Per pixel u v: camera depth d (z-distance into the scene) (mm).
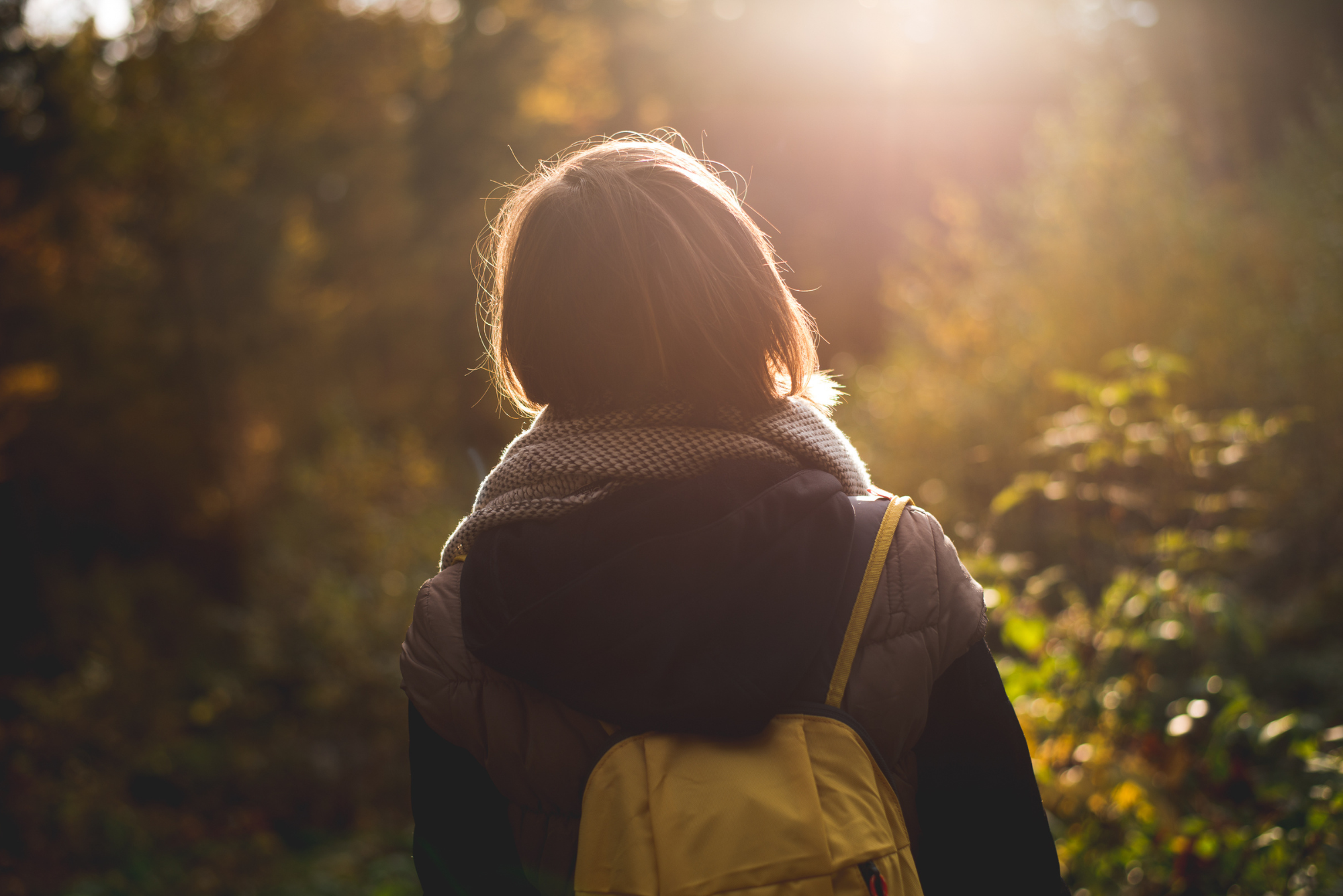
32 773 5582
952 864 815
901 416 5371
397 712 6301
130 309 10484
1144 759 2162
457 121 16828
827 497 789
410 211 15938
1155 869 1843
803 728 721
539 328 802
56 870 5039
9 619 8844
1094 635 2148
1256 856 1760
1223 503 2467
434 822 813
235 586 11305
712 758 711
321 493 8180
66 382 10016
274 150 12164
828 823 693
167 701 7199
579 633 726
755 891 675
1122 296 4980
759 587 733
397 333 16453
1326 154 5293
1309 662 3424
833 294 16625
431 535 7281
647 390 797
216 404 11586
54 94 7410
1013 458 4832
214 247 11227
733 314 781
